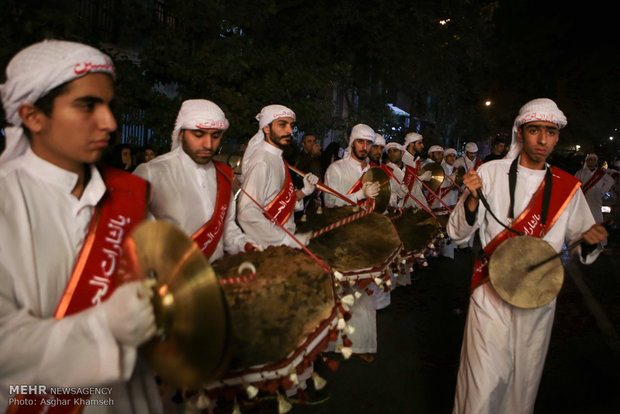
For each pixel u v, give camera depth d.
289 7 11.08
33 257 1.52
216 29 7.93
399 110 20.17
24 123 1.50
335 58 11.99
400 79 14.73
